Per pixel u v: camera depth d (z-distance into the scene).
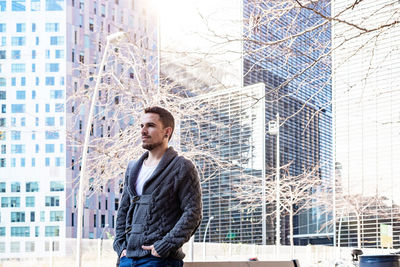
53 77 87.25
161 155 4.07
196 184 3.93
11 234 108.94
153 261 3.75
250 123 17.06
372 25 6.56
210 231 77.50
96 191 16.50
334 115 11.09
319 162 23.77
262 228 78.94
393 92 7.41
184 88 14.27
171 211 3.88
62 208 104.25
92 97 16.48
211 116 15.29
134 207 3.96
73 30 93.12
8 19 96.38
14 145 106.00
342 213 48.56
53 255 18.77
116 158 14.87
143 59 14.30
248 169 28.09
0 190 108.88
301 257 35.84
